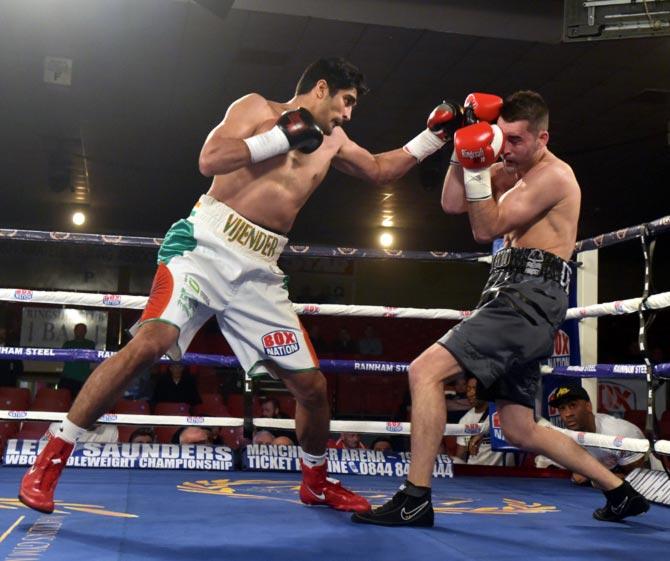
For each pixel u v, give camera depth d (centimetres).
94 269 1309
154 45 722
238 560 176
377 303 1427
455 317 394
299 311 385
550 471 417
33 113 903
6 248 1287
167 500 269
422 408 230
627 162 1035
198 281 231
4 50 740
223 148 218
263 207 237
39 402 616
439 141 272
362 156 266
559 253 243
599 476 256
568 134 936
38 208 1306
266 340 243
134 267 1323
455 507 284
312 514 245
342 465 387
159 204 1298
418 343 1141
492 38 688
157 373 737
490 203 235
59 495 271
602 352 1325
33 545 182
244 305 240
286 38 706
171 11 656
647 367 313
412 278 1448
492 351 232
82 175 1152
